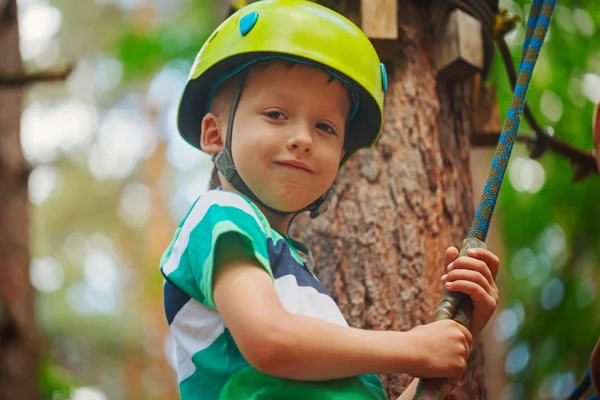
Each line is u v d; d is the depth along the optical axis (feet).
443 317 8.21
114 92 84.69
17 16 23.29
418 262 12.63
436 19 13.58
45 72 17.71
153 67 39.91
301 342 7.54
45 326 78.43
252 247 7.93
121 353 78.43
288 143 8.73
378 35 12.63
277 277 8.38
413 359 7.72
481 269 8.39
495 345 35.14
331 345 7.58
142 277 86.43
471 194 13.69
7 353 22.45
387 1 12.76
